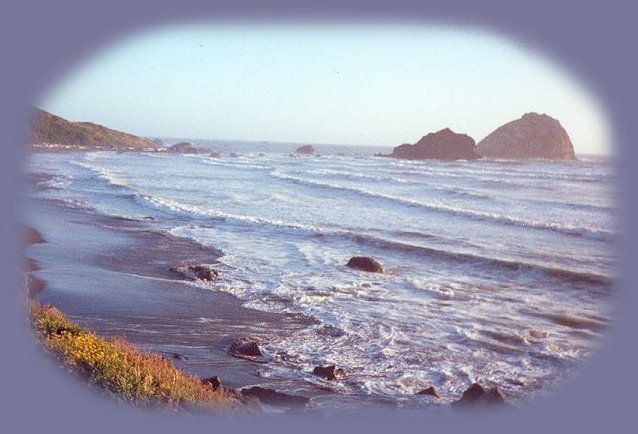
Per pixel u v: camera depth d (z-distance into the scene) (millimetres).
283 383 12000
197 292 18562
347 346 14266
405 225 32156
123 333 14539
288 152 159250
